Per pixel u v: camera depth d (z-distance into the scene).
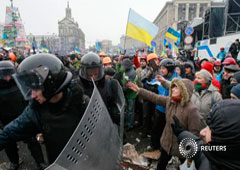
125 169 2.36
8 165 2.90
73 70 4.47
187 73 4.35
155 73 3.74
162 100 2.23
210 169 0.94
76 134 0.75
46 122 1.05
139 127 4.29
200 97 2.51
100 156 0.87
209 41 9.81
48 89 0.94
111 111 1.78
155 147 3.14
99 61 2.04
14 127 1.13
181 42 14.72
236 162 0.77
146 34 4.52
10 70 2.35
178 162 2.74
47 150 1.13
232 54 6.71
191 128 1.90
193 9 47.38
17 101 2.46
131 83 2.38
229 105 0.82
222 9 11.59
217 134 0.80
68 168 0.72
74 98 1.03
